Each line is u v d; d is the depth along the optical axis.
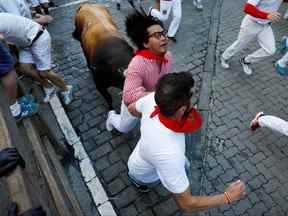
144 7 6.73
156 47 2.47
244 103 4.54
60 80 4.35
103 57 3.61
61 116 4.39
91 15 4.23
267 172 3.67
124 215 3.32
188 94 1.76
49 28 6.22
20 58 4.06
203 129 4.12
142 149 2.02
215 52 5.52
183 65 5.28
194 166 3.69
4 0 3.72
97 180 3.64
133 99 2.60
